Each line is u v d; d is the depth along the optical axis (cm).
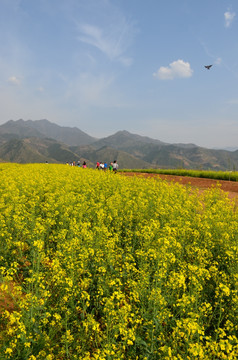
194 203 1430
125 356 449
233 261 709
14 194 1262
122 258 776
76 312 552
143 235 803
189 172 3528
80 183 1756
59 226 988
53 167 3538
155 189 1719
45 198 1373
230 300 561
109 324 452
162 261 596
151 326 468
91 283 620
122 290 661
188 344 384
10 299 586
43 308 508
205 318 538
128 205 1188
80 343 474
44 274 617
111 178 2088
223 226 959
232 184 2642
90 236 747
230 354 368
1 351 414
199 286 530
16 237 842
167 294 575
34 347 447
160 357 418
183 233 845
